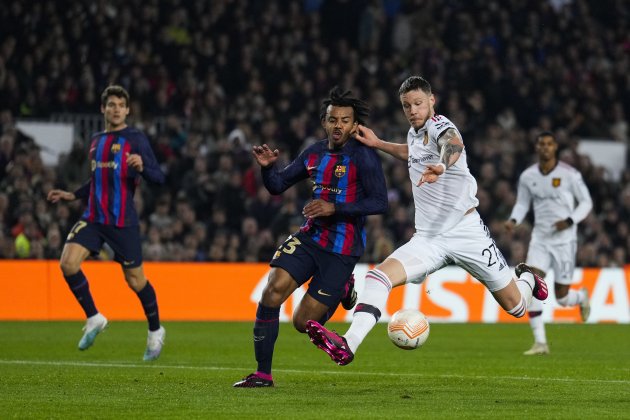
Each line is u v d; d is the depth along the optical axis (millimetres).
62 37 77188
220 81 81375
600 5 99125
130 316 60594
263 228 70375
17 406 23406
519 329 56875
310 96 81188
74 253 35781
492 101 86562
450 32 91500
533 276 30203
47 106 74812
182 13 83625
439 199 27734
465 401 24781
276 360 37531
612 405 24281
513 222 44219
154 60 79438
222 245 66000
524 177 43969
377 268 26984
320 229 26688
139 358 37781
